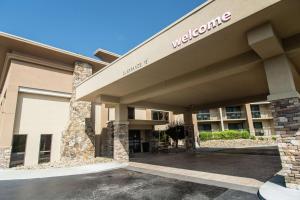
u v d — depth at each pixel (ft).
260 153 59.98
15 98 53.16
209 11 22.56
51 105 60.39
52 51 59.00
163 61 29.12
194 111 71.97
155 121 79.30
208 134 112.16
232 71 29.30
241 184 25.57
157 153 72.49
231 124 133.39
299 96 22.11
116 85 40.86
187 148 71.77
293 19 19.95
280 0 17.16
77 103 61.77
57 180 32.94
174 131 77.15
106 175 35.94
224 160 48.26
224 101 62.69
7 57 57.11
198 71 33.12
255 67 27.89
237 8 20.07
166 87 38.65
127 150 52.01
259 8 18.39
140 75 35.06
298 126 20.86
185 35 24.98
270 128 130.11
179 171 36.60
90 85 46.70
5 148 48.98
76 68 64.80
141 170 39.47
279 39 22.90
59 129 60.70
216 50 26.17
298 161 20.54
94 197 23.24
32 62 58.08
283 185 22.79
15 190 27.32
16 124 53.06
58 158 58.85
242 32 21.98
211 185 25.98
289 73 22.40
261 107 131.75
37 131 56.39
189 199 21.07
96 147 66.54
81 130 59.77
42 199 23.20
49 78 60.70
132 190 25.52
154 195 23.02
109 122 67.05
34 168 44.37
